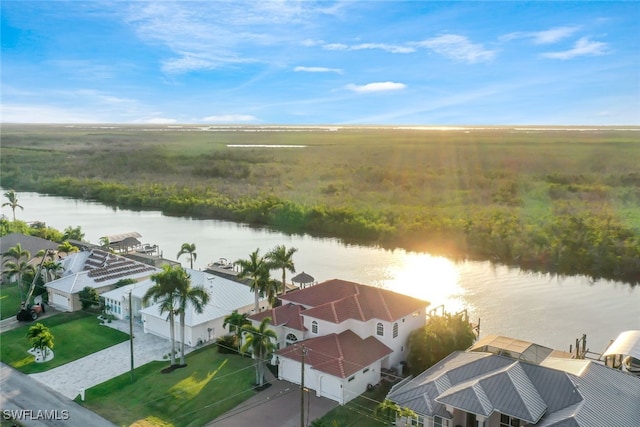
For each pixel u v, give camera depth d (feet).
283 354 156.35
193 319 183.73
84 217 486.79
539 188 539.70
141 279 238.27
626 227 342.64
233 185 612.29
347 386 144.87
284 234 415.44
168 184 620.90
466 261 329.11
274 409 141.28
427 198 515.50
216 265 289.33
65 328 200.34
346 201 484.74
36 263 259.19
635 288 271.69
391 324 161.58
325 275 293.84
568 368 134.41
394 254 347.36
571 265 306.55
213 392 150.61
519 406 118.83
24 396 150.92
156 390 152.56
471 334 167.22
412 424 130.72
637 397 127.34
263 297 210.79
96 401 148.05
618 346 158.61
